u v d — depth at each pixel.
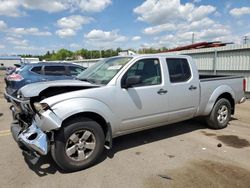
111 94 3.78
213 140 4.86
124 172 3.51
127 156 4.08
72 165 3.49
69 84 3.66
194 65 5.08
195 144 4.64
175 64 4.73
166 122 4.66
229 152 4.21
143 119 4.22
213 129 5.62
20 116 3.90
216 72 12.53
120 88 3.88
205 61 13.31
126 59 4.27
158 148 4.44
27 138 3.33
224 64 12.02
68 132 3.40
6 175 3.44
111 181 3.25
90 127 3.58
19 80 8.30
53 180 3.29
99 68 4.55
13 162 3.87
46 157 4.05
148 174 3.44
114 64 4.32
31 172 3.53
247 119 6.65
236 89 5.91
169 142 4.76
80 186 3.14
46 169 3.62
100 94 3.67
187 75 4.91
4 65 68.75
